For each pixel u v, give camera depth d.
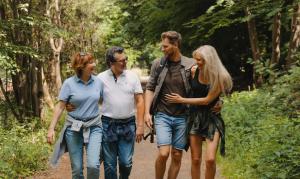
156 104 6.26
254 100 11.67
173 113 6.19
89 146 5.87
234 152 9.12
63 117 15.49
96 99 5.95
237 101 12.48
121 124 6.17
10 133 9.66
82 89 5.90
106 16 25.20
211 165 5.79
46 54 15.34
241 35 18.30
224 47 18.78
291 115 9.23
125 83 6.16
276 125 8.52
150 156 10.59
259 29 17.86
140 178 8.41
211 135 5.80
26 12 13.23
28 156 9.22
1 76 13.95
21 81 13.98
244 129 9.88
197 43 18.47
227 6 12.76
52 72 19.41
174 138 6.25
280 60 16.47
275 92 9.36
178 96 5.97
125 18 24.06
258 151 8.19
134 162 9.88
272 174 6.67
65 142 6.01
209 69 5.68
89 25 22.56
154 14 18.42
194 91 5.95
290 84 9.08
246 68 19.45
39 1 15.42
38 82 14.57
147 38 20.09
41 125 13.73
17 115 13.57
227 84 5.73
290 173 6.64
